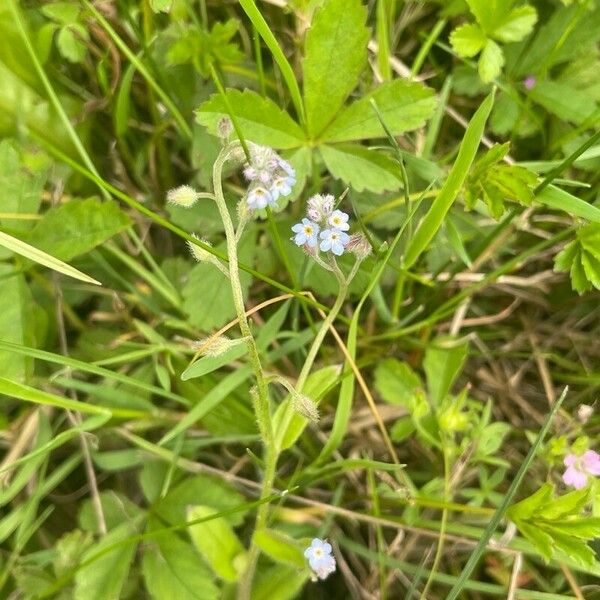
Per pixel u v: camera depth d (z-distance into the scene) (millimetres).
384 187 111
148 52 122
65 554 111
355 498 124
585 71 127
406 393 124
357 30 104
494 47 116
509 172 101
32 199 119
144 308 130
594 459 109
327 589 124
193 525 104
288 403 102
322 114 109
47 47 123
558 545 96
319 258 86
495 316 135
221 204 79
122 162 136
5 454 126
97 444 116
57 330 130
